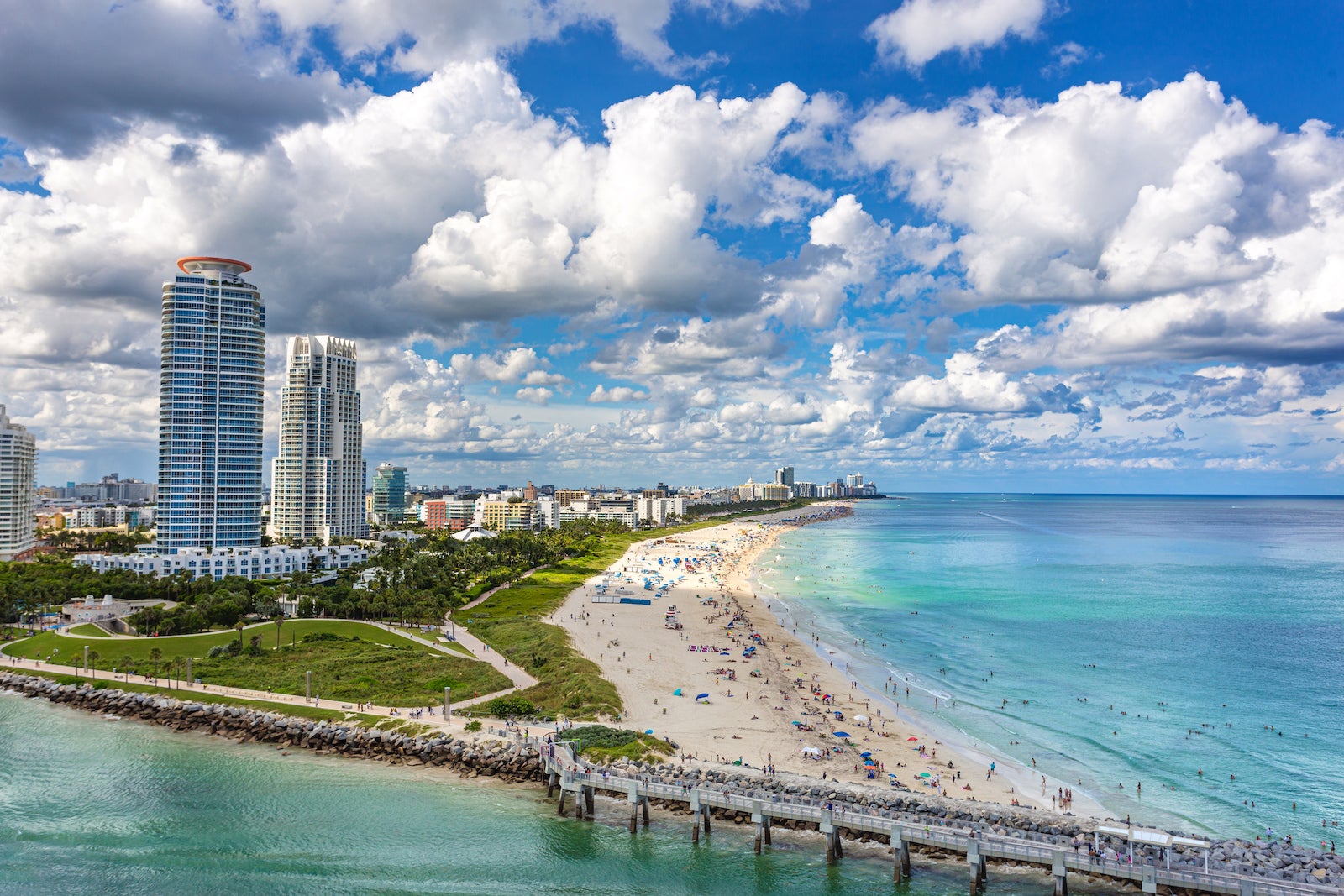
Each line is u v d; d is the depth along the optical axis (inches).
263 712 5369.1
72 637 7504.9
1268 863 3294.8
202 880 3417.8
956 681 6550.2
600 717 5216.5
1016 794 4192.9
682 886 3400.6
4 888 3324.3
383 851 3671.3
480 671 6348.4
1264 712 5639.8
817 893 3339.1
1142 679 6550.2
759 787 4033.0
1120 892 3284.9
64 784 4404.5
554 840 3799.2
